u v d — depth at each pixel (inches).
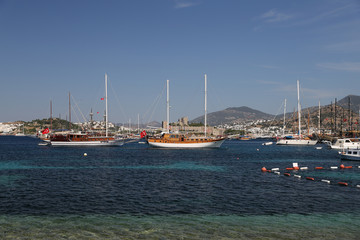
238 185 1593.3
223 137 4869.6
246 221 976.3
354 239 834.2
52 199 1249.4
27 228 895.7
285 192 1423.5
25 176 1875.0
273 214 1056.2
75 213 1049.5
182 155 3614.7
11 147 5649.6
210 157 3380.9
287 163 2802.7
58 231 872.9
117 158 3169.3
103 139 5442.9
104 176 1881.2
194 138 4766.2
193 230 888.9
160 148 4854.8
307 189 1502.2
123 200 1239.5
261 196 1333.7
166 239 820.6
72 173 2016.5
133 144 7190.0
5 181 1689.2
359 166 2529.5
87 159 3051.2
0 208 1106.7
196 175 1939.0
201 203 1197.7
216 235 852.0
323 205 1184.2
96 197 1290.6
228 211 1087.6
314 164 2723.9
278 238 835.4
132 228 901.8
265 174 2022.6
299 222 970.7
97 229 890.7
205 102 4822.8
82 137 5329.7
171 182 1668.3
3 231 869.8
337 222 973.2
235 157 3437.5
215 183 1646.2
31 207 1123.3
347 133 7042.3
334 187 1563.7
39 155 3597.4
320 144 7263.8
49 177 1836.9
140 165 2508.6
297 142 6491.1
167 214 1043.9
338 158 3415.4
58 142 5319.9
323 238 838.5
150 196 1315.2
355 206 1171.9
